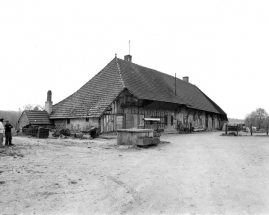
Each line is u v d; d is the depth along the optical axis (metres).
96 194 5.90
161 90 27.53
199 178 7.36
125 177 7.39
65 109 24.36
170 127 27.53
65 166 8.53
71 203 5.32
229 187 6.50
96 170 8.13
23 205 5.11
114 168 8.48
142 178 7.30
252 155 11.36
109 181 6.94
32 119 23.91
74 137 18.95
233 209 5.12
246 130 34.44
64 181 6.76
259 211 5.02
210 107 39.59
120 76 23.36
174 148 13.73
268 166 8.98
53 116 24.69
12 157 9.67
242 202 5.49
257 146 14.69
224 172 8.08
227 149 13.39
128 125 22.11
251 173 7.95
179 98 29.42
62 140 16.97
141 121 23.39
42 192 5.86
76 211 4.95
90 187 6.38
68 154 11.03
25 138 18.38
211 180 7.15
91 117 20.72
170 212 4.96
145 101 23.03
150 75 29.66
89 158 10.23
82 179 7.04
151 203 5.42
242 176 7.59
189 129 29.64
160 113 26.02
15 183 6.37
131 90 21.78
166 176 7.56
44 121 24.53
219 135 24.69
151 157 10.76
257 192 6.11
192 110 33.34
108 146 13.88
